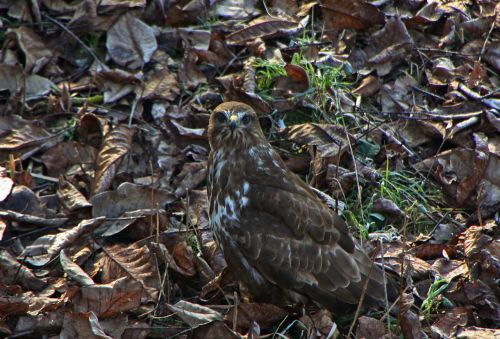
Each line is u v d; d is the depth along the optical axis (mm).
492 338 10000
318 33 14922
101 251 11188
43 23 14398
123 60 14000
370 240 11547
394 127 13508
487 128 13156
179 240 11195
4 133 12648
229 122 10414
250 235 10250
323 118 13484
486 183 12258
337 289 10148
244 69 13891
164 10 14672
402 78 14156
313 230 10211
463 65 14219
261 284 10516
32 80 13609
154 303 10461
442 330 10242
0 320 9695
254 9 15117
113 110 13406
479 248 11203
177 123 12992
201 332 9648
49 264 10875
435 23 15023
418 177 12867
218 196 10641
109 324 9922
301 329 10383
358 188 11719
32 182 12047
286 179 10586
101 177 11922
